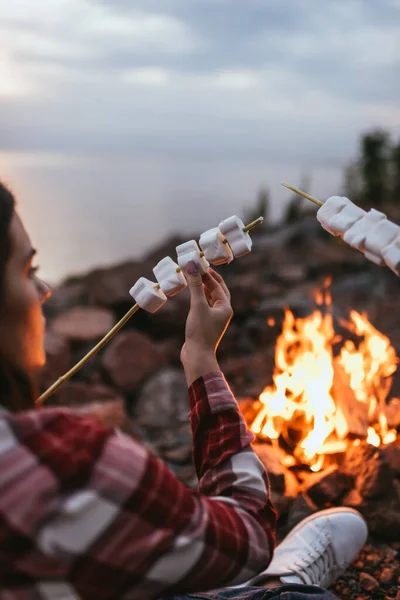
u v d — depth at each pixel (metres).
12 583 0.76
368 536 1.89
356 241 1.02
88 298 4.38
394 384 2.62
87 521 0.77
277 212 17.36
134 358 3.29
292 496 1.94
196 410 1.04
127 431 2.59
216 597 1.33
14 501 0.75
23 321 0.86
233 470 0.98
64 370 3.13
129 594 0.81
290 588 1.35
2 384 0.86
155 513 0.81
